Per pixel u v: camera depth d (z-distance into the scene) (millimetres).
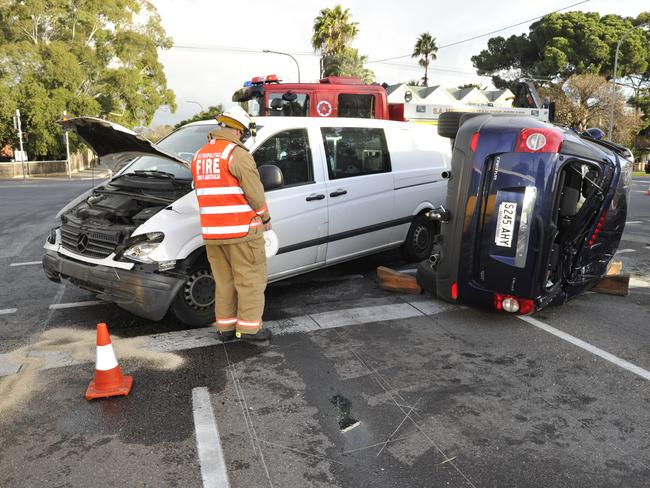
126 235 4117
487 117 4367
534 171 3949
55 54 31156
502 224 4074
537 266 4059
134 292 4039
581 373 3713
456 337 4340
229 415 3164
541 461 2740
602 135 5238
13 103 30203
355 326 4578
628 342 4242
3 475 2625
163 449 2834
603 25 44906
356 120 5773
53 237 4809
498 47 51469
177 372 3705
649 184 21156
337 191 5328
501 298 4262
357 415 3174
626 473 2646
